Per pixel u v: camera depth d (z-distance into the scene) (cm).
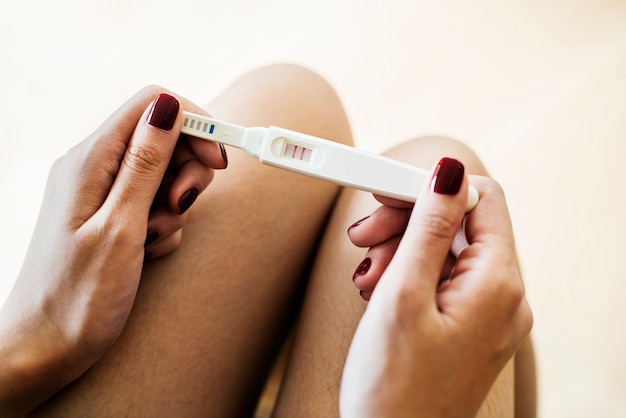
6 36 82
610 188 73
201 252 44
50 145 76
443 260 34
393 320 34
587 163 74
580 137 76
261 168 47
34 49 81
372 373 34
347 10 83
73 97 79
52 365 38
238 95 50
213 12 83
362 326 35
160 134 36
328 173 38
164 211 41
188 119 38
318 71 80
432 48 81
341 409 36
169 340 42
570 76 79
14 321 38
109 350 41
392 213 39
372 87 79
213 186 46
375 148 76
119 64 80
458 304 34
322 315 44
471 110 77
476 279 34
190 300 43
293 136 38
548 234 71
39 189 74
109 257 37
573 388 64
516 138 76
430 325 34
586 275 69
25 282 39
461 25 82
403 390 34
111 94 79
